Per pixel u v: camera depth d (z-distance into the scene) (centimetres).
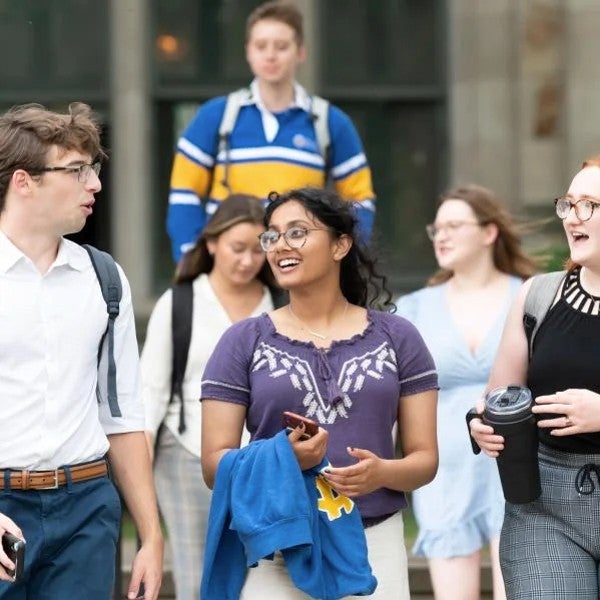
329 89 3438
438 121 3450
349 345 1497
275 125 2267
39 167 1432
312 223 1493
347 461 1464
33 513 1429
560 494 1515
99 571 1453
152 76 3431
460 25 3416
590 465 1509
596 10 3366
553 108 3397
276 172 2259
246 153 2264
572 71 3381
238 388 1491
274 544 1401
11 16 3428
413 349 1512
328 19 3428
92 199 1465
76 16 3428
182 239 2281
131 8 3412
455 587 2009
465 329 2070
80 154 1447
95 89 3431
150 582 1502
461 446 2027
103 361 1498
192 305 1928
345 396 1473
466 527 2011
